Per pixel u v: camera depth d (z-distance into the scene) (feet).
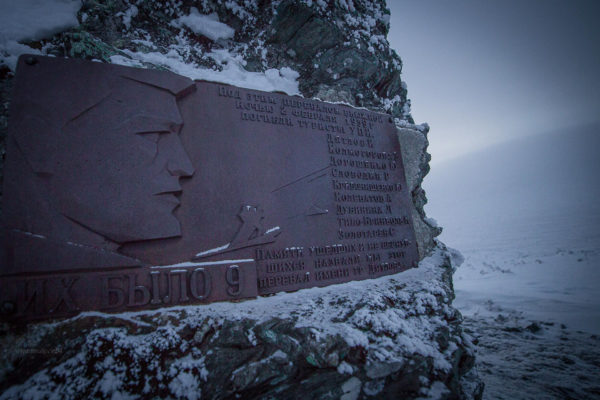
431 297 8.46
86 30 8.82
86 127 6.52
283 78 11.44
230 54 11.09
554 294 21.06
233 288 6.89
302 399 5.93
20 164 5.89
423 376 6.75
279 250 7.81
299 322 6.50
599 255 36.29
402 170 10.85
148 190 6.66
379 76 13.04
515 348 12.14
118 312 5.87
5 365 4.95
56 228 5.81
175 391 5.24
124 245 6.31
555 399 8.34
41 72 6.48
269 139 8.53
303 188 8.62
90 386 4.97
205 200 7.29
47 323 5.40
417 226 11.22
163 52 9.76
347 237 8.95
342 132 9.91
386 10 14.87
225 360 5.75
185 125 7.58
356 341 6.45
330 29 11.61
